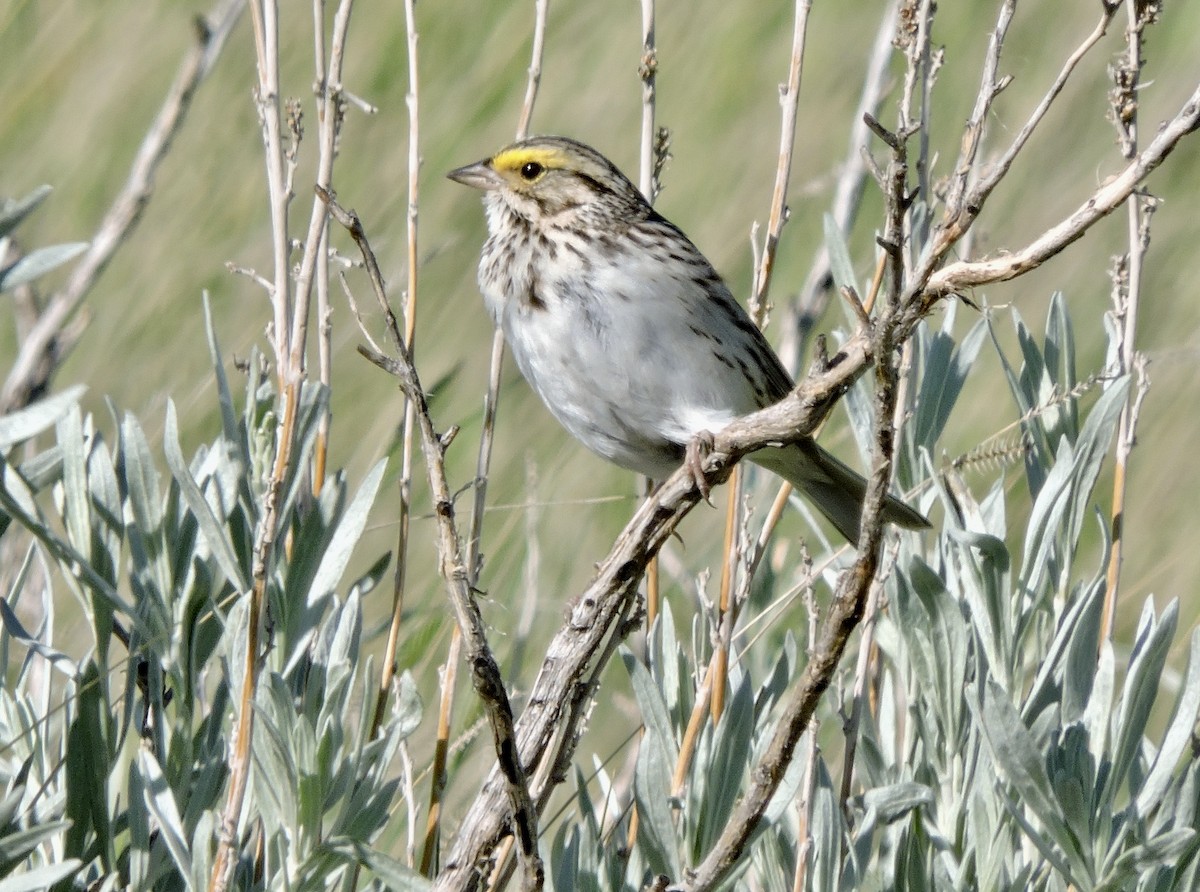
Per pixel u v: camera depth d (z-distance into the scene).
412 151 9.14
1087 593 8.30
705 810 7.66
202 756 8.12
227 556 7.73
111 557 7.88
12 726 8.02
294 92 19.56
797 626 10.80
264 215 17.77
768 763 6.36
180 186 18.36
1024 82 19.56
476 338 15.88
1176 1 21.02
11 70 20.64
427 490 13.52
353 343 14.84
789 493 9.67
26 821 7.68
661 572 12.85
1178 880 7.71
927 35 9.08
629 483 13.77
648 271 10.38
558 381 10.55
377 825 7.68
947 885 7.91
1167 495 14.62
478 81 20.14
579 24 21.06
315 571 8.21
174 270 16.91
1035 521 8.40
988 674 8.21
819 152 18.50
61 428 7.70
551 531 13.15
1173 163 18.98
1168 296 16.84
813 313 11.11
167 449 7.76
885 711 9.01
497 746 6.34
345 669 7.74
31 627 9.77
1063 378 9.14
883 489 6.02
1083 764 7.56
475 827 7.18
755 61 20.67
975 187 6.09
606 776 9.08
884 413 5.97
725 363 10.48
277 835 7.52
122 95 20.05
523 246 10.56
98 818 7.77
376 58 20.59
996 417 15.15
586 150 10.62
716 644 8.38
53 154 19.23
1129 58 7.82
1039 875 8.29
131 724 8.11
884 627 8.84
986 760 7.95
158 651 7.94
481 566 9.24
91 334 16.17
